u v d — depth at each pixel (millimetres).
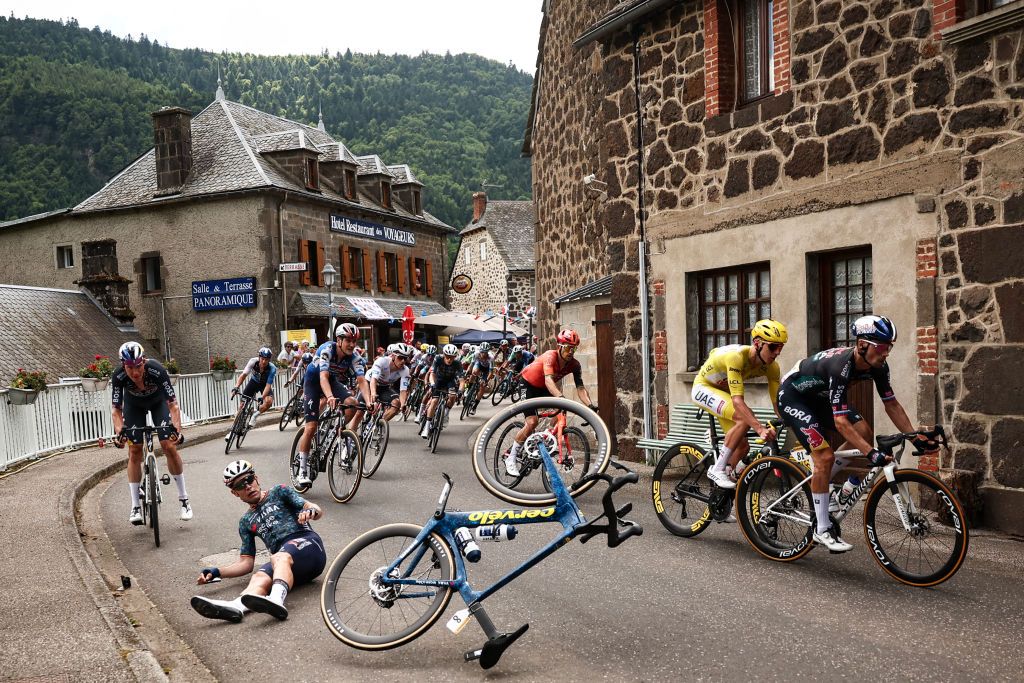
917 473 5238
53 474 11117
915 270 7629
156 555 6848
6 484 10258
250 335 30016
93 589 5570
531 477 5312
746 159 9500
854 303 8539
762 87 9633
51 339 24453
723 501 6566
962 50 7195
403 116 106812
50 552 6613
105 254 28484
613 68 11461
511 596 5340
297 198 31000
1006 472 6875
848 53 8234
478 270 49906
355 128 107250
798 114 8805
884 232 7922
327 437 9234
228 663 4402
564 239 19156
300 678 4168
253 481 5809
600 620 4820
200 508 8828
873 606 4879
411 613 4531
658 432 10961
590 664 4168
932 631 4426
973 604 4859
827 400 5867
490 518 4484
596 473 4473
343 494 8773
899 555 5395
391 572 4512
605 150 11688
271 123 36688
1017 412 6816
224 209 30234
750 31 9773
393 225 38156
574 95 18094
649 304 11102
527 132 23172
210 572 5832
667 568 5867
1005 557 5973
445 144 96312
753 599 5090
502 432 5379
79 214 31734
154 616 5219
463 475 10297
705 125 10062
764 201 9258
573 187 18359
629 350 11406
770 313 9438
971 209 7168
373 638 4488
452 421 17750
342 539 7090
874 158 7996
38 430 13078
